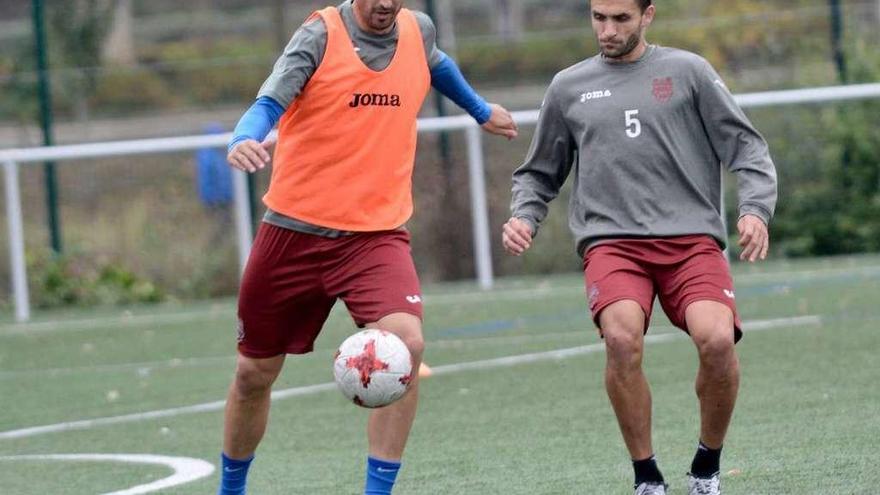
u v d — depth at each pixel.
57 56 78.69
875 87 45.44
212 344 41.09
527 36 86.44
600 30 18.98
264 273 18.78
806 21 63.66
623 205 18.89
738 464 21.62
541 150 19.78
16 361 39.97
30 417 31.00
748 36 64.31
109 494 22.17
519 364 33.69
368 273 18.48
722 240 19.00
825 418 24.78
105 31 79.94
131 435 28.05
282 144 18.77
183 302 53.44
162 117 87.38
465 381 31.73
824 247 53.34
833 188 53.34
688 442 23.70
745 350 33.09
